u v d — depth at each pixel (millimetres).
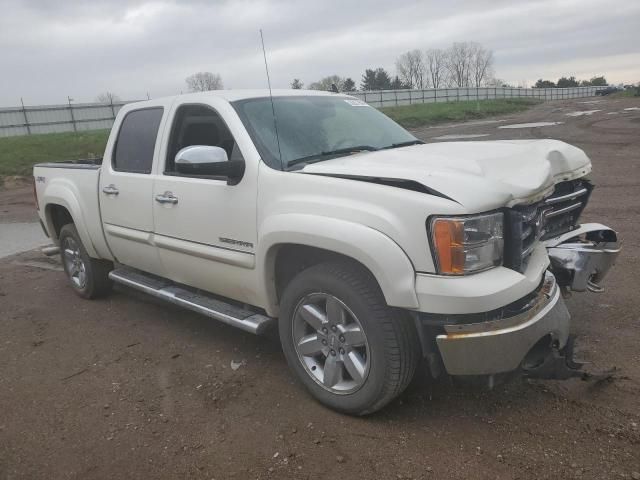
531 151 3602
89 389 3910
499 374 2924
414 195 2854
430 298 2787
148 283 4766
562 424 3127
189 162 3473
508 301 2777
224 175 3641
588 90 90875
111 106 43281
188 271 4246
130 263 4980
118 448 3189
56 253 6359
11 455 3188
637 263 5711
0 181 17953
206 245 3959
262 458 3018
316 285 3254
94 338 4816
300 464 2943
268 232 3371
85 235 5289
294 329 3496
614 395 3369
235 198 3658
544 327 2875
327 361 3344
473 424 3184
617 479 2668
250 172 3580
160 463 3035
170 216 4195
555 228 3945
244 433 3254
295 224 3201
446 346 2809
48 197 5727
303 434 3199
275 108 4023
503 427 3139
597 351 3920
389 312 2994
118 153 4852
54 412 3627
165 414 3518
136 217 4566
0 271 7207
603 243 4031
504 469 2791
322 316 3338
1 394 3916
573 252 3758
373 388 3096
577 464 2789
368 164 3295
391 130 4488
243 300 3932
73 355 4496
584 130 20500
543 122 27250
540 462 2822
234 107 3889
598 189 9719
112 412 3582
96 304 5684
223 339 4625
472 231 2760
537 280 3006
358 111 4555
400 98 57656
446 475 2775
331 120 4199
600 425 3088
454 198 2779
